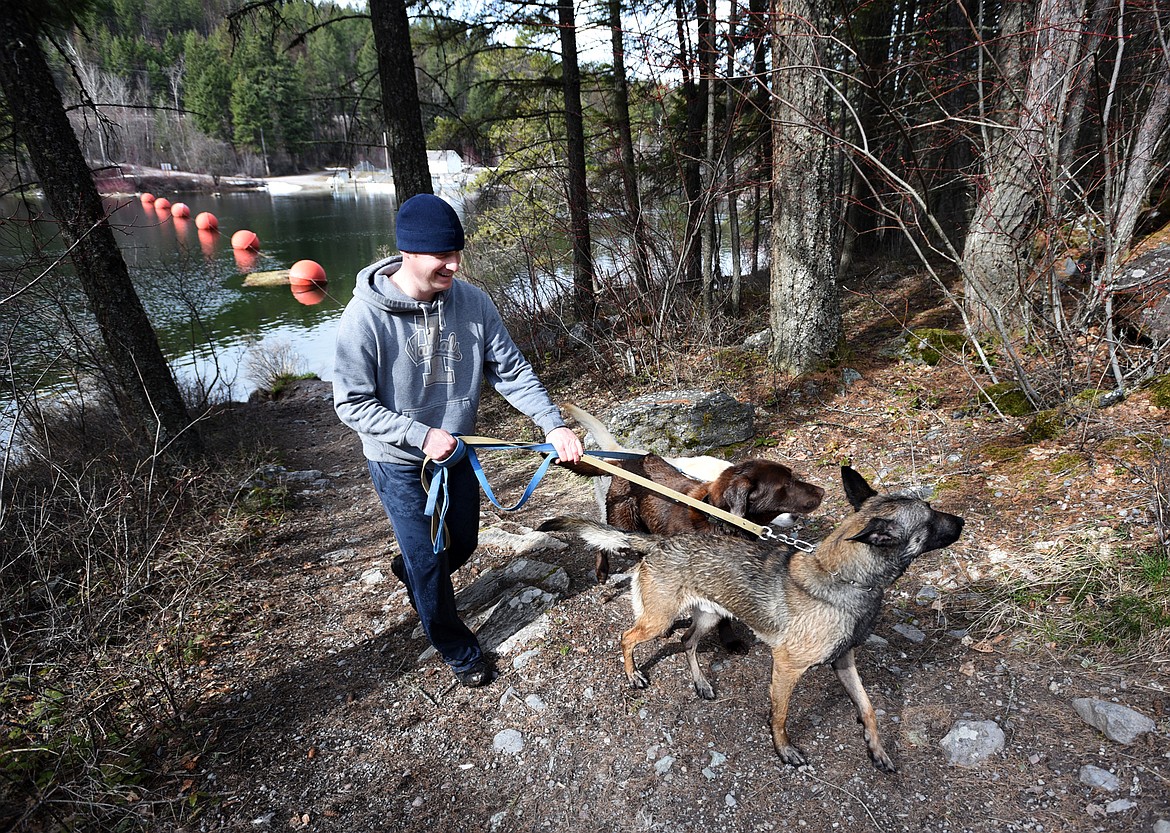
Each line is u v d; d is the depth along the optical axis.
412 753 3.15
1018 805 2.47
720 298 10.74
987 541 4.00
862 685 3.11
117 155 7.06
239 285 23.92
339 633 4.25
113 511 4.86
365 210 45.53
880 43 10.77
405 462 2.99
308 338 17.69
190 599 4.47
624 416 6.21
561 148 12.50
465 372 3.09
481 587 4.55
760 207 13.52
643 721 3.17
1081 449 4.57
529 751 3.08
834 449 5.82
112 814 2.84
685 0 8.69
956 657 3.24
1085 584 3.37
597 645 3.76
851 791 2.66
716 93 9.91
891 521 2.66
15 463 6.21
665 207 10.48
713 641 3.74
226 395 12.13
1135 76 5.83
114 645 4.13
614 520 4.38
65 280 6.55
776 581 2.92
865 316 9.55
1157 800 2.35
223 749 3.24
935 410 6.03
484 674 3.51
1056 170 5.26
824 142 6.68
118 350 6.67
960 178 6.93
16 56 5.79
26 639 4.02
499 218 11.36
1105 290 4.95
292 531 6.01
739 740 2.99
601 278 9.51
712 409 6.18
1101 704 2.71
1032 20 6.02
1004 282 6.58
